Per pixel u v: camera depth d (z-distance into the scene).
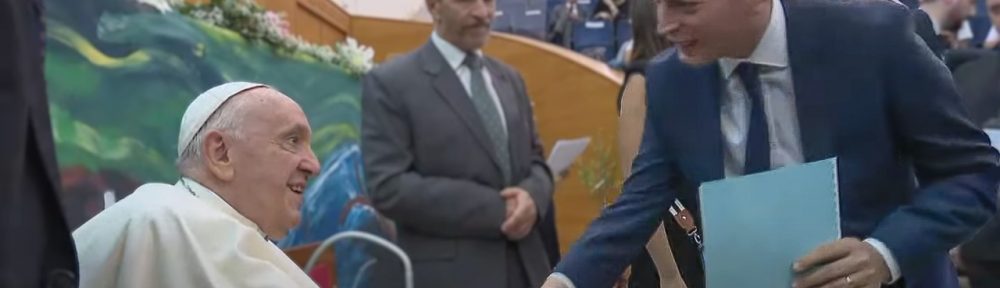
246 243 2.02
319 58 5.18
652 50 2.41
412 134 3.72
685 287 2.19
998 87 3.11
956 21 3.56
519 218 3.63
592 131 5.75
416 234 3.68
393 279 3.80
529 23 8.15
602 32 7.98
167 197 2.05
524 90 4.04
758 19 1.70
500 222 3.62
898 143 1.75
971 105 3.15
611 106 5.73
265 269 1.99
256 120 2.15
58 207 1.42
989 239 3.01
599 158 5.09
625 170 2.43
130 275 1.94
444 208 3.59
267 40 4.66
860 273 1.63
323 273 4.46
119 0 3.63
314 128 5.05
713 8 1.67
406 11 8.12
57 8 3.28
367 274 5.20
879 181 1.74
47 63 3.21
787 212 1.72
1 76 1.31
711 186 1.80
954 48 3.49
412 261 3.66
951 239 1.67
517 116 3.87
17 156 1.32
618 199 2.04
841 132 1.71
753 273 1.74
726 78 1.82
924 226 1.66
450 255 3.62
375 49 6.20
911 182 1.80
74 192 3.28
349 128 5.45
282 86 4.79
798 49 1.72
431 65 3.79
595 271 1.99
